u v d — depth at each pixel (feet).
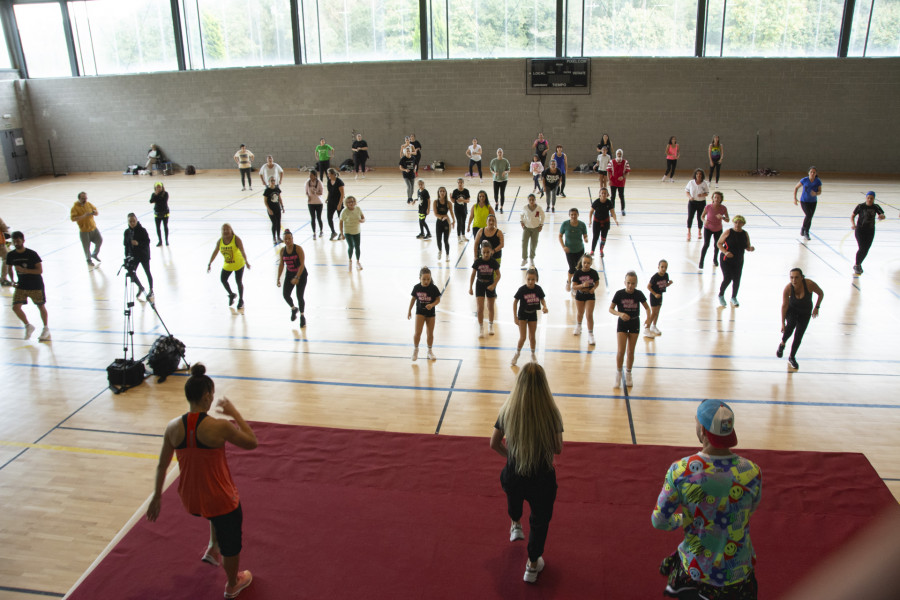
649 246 52.03
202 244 55.47
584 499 20.68
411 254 51.19
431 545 18.58
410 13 84.58
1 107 90.68
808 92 80.12
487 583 17.07
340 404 28.37
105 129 94.63
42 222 65.10
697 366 31.50
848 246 51.49
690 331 35.65
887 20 76.84
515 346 34.27
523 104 85.76
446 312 39.11
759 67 80.12
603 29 82.07
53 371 32.40
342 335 36.09
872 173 81.61
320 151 83.46
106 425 27.37
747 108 81.87
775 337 34.71
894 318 36.99
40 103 94.48
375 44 86.89
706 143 83.97
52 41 92.63
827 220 59.72
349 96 88.79
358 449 24.07
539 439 15.10
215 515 15.43
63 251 54.34
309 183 54.70
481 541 18.71
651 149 85.20
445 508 20.29
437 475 22.21
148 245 41.14
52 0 90.38
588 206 66.13
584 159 86.89
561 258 49.44
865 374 30.40
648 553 18.08
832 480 21.75
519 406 15.15
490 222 37.37
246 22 88.17
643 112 83.92
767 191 72.95
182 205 71.67
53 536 20.79
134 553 18.51
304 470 22.59
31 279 35.17
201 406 15.08
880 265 46.55
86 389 30.50
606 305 39.78
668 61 81.51
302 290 36.55
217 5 88.07
